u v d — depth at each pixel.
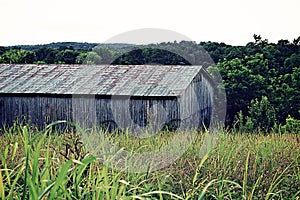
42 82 28.03
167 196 5.48
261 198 5.73
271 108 41.28
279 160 7.66
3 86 27.83
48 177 4.15
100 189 4.04
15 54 68.81
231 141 9.25
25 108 27.00
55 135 8.38
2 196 3.37
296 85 53.56
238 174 6.46
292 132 11.58
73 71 29.12
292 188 6.33
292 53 60.22
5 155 4.50
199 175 6.22
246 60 57.94
